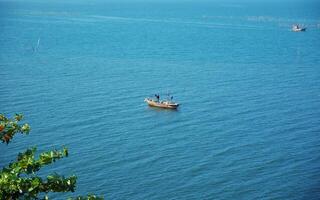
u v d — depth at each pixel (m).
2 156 60.16
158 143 67.56
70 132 70.12
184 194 53.03
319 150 67.25
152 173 57.66
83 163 59.19
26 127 20.52
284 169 60.75
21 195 17.14
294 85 110.06
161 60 137.12
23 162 17.72
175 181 55.88
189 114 82.94
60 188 17.73
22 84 98.38
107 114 80.31
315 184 56.88
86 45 161.75
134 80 108.50
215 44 178.12
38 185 17.27
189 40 188.12
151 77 112.69
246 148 67.12
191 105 89.12
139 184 54.66
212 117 81.50
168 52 153.50
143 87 101.94
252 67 131.50
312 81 115.25
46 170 56.47
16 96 88.50
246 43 184.25
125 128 73.38
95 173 56.75
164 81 108.94
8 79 102.69
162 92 98.44
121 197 51.59
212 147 67.00
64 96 90.31
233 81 111.94
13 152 61.62
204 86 105.56
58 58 133.00
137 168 58.72
